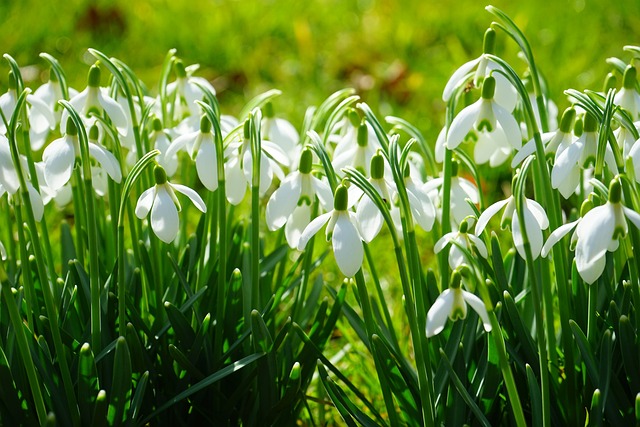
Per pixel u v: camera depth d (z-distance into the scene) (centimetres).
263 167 81
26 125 82
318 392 89
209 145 81
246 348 83
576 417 80
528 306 84
